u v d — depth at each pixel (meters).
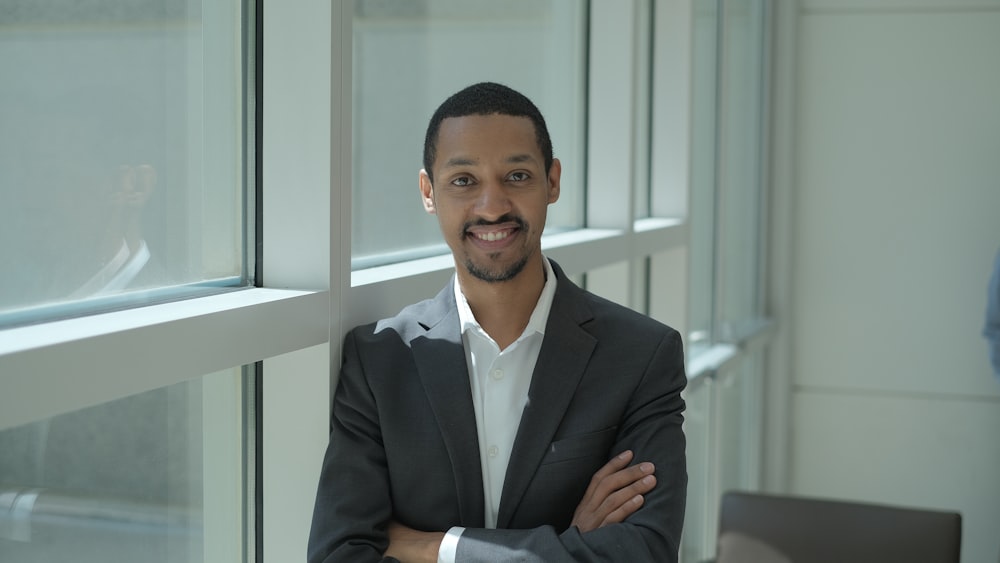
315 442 1.69
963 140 4.93
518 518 1.62
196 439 1.58
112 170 1.33
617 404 1.64
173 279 1.48
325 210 1.62
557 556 1.49
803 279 5.22
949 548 2.93
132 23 1.36
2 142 1.16
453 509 1.63
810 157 5.15
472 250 1.58
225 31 1.58
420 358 1.65
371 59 1.86
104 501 1.37
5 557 1.20
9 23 1.17
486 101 1.56
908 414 5.11
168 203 1.45
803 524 3.04
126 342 1.21
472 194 1.56
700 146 3.90
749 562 3.04
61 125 1.24
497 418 1.65
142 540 1.45
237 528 1.72
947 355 5.04
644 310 3.46
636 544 1.52
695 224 3.86
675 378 1.68
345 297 1.69
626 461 1.61
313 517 1.60
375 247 1.94
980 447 5.02
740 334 4.62
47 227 1.23
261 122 1.65
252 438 1.72
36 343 1.10
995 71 4.87
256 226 1.66
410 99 2.02
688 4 3.35
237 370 1.68
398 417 1.63
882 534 2.97
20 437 1.22
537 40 2.61
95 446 1.34
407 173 2.04
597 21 2.90
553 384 1.63
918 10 4.94
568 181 2.85
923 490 5.11
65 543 1.30
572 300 1.70
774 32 5.03
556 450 1.62
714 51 4.02
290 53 1.61
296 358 1.68
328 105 1.60
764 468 5.27
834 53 5.06
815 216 5.17
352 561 1.54
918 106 4.98
